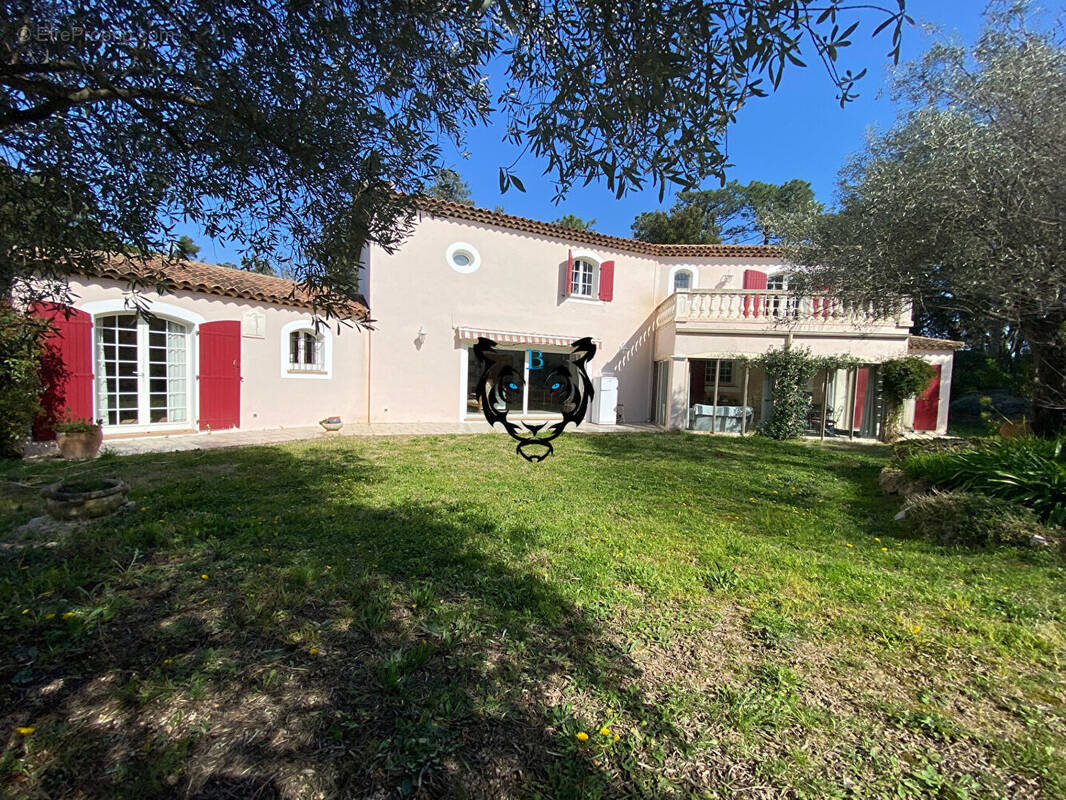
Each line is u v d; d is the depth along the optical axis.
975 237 6.34
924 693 2.90
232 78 2.83
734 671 3.09
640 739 2.50
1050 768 2.33
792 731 2.58
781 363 15.98
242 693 2.71
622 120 2.28
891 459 10.52
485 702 2.71
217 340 12.66
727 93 2.09
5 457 9.18
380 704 2.67
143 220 3.23
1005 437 9.23
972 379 24.19
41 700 2.60
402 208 3.61
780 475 9.70
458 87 3.27
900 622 3.71
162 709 2.57
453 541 5.19
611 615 3.76
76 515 5.51
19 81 2.30
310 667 2.96
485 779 2.23
